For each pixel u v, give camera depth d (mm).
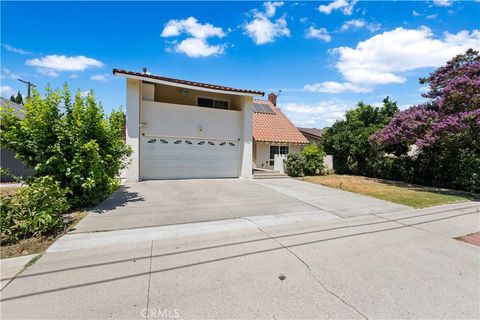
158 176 11414
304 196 8641
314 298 2658
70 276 2990
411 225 5586
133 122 10344
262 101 21516
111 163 7031
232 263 3457
